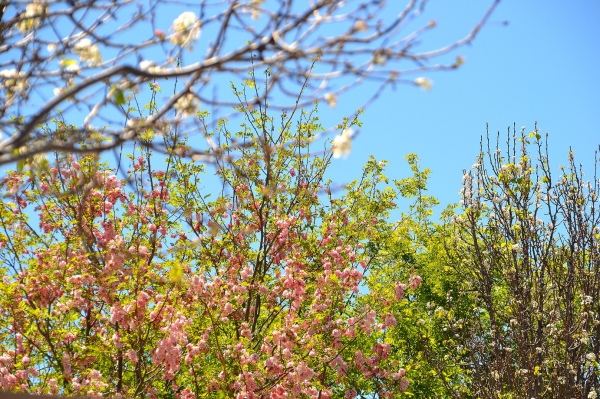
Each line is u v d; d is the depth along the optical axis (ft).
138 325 34.81
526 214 41.11
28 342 36.50
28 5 13.26
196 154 12.12
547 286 40.86
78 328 38.88
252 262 44.96
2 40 13.17
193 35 12.77
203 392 39.63
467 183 43.55
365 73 10.36
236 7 10.89
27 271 37.50
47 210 37.70
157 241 42.96
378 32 10.05
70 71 12.88
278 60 10.39
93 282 36.42
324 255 45.03
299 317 41.39
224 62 10.23
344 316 43.47
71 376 35.35
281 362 36.83
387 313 38.86
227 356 38.24
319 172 48.39
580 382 38.91
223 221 45.47
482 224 43.78
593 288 39.81
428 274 59.98
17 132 13.64
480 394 41.29
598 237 41.16
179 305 37.35
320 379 41.70
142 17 12.87
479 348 42.80
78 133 10.71
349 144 14.05
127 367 41.57
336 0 10.36
